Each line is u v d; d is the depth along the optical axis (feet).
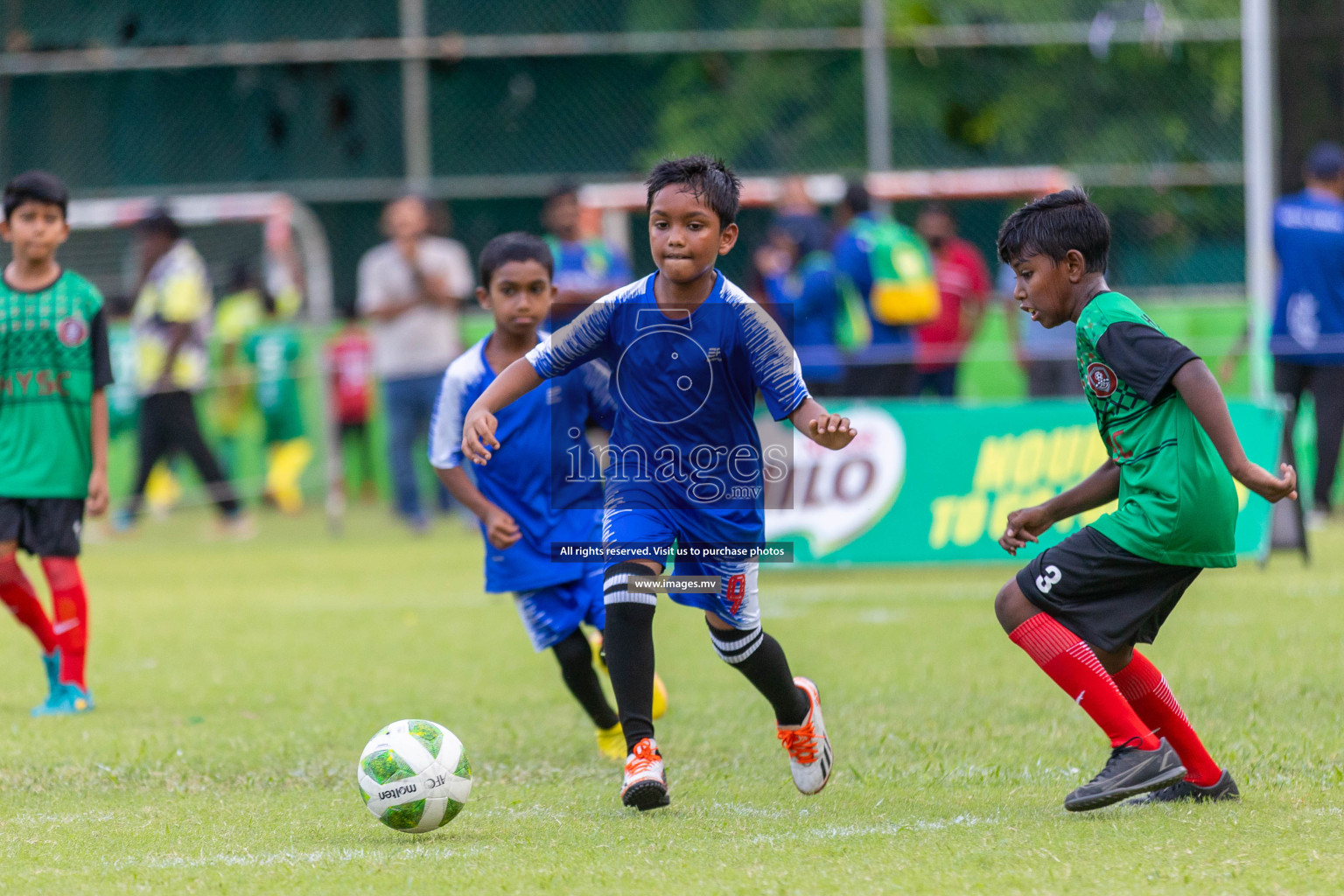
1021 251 46.32
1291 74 167.12
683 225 45.29
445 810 44.57
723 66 194.39
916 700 67.10
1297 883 37.09
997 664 75.92
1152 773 44.50
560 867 40.32
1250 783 48.85
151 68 182.91
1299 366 128.88
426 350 148.66
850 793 49.96
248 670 79.46
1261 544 109.19
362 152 192.65
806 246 144.25
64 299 69.05
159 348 152.25
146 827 46.32
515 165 196.34
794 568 114.62
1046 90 187.73
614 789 51.65
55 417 68.69
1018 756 55.06
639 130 196.24
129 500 154.61
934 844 42.01
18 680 78.38
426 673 78.23
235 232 180.75
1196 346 151.84
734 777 52.95
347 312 183.01
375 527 160.04
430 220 171.83
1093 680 44.73
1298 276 126.82
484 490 57.57
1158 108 186.50
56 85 187.32
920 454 111.96
